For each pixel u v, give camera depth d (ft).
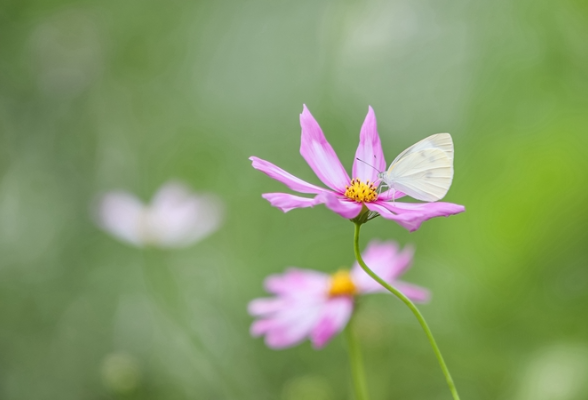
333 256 3.04
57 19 3.59
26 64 3.53
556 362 2.23
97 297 3.01
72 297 3.05
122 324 2.86
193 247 3.15
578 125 2.46
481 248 2.47
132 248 3.15
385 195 1.76
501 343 2.40
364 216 1.69
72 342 2.85
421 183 1.75
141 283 3.00
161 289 2.86
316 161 1.78
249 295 3.01
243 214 3.39
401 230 3.00
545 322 2.37
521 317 2.40
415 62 3.50
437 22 3.48
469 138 2.85
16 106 3.47
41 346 2.85
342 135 3.53
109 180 3.50
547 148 2.45
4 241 3.20
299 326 2.05
